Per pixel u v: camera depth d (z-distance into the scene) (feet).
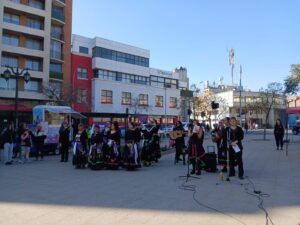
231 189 28.76
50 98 137.59
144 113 184.96
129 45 185.78
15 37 140.26
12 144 49.29
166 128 140.77
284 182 31.96
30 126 64.69
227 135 36.40
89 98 157.99
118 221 19.84
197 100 214.07
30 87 142.20
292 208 22.68
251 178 34.24
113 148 42.09
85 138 44.32
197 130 37.68
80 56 163.12
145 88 188.85
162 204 23.73
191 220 19.99
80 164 43.50
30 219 20.33
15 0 139.13
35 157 58.03
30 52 140.97
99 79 164.25
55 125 68.13
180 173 38.32
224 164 37.93
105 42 172.86
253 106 250.57
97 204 23.80
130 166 40.65
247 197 25.81
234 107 284.41
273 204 23.71
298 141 93.97
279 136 67.21
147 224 19.26
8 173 39.14
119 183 31.99
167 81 207.21
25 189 29.27
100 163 41.88
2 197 26.13
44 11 146.10
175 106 206.08
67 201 24.73
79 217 20.66
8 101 134.51
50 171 40.86
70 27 159.43
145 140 46.03
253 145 80.12
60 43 154.61
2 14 132.98
